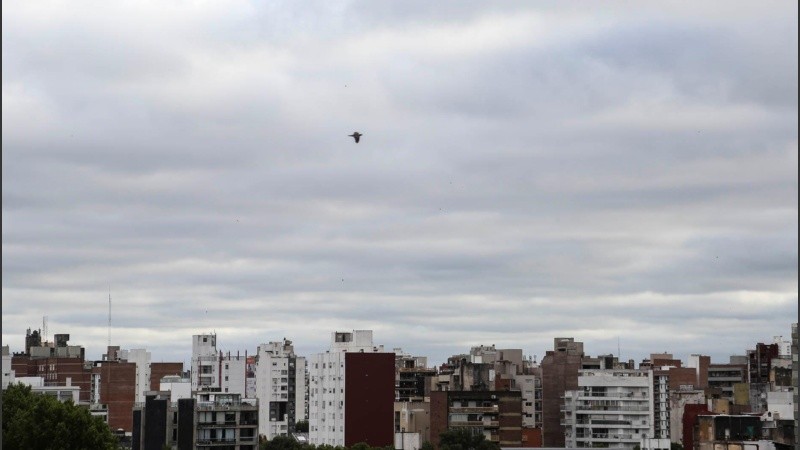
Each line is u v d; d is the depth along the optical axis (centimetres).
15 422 15138
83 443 15312
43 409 15262
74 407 15638
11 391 16462
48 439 15012
